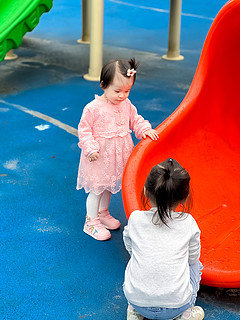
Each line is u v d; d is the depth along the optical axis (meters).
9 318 2.33
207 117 3.28
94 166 2.73
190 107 3.12
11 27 4.81
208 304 2.41
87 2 7.21
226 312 2.36
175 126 3.04
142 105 5.08
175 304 1.97
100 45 5.74
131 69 2.53
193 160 3.20
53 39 7.62
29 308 2.39
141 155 2.75
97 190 2.78
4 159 3.86
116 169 2.76
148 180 1.97
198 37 8.02
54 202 3.29
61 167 3.77
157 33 8.13
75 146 4.14
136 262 2.01
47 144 4.16
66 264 2.69
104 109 2.65
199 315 2.19
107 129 2.68
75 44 7.39
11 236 2.92
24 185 3.49
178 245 1.97
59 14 9.34
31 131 4.40
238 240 2.73
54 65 6.36
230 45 3.12
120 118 2.71
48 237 2.92
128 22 8.84
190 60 6.74
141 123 2.88
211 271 2.30
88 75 5.93
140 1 10.67
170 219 1.99
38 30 8.13
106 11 9.66
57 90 5.46
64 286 2.53
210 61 3.15
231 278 2.27
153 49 7.20
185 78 5.98
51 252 2.79
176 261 1.96
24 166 3.76
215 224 2.89
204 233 2.80
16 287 2.52
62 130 4.45
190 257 2.07
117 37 7.81
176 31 6.59
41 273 2.62
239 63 3.19
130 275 2.03
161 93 5.45
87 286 2.54
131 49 7.16
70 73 6.06
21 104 5.04
